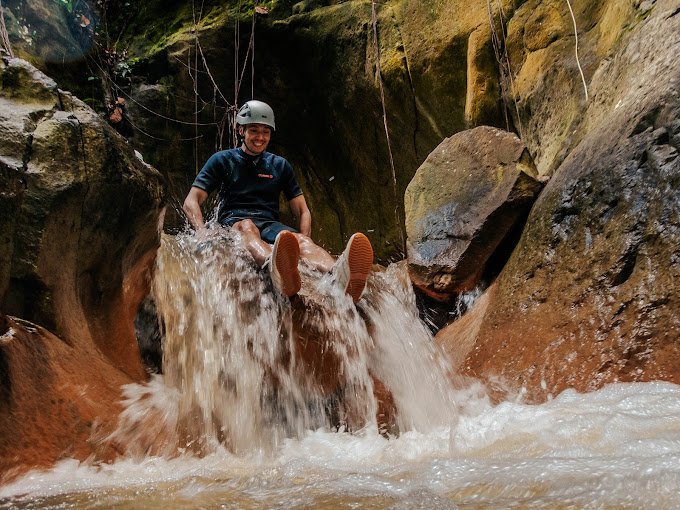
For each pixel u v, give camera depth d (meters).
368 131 9.16
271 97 10.16
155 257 4.31
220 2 10.29
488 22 7.42
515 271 5.03
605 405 3.16
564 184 4.99
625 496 1.76
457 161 6.14
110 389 3.30
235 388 3.96
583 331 4.07
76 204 3.25
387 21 8.67
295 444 3.45
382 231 9.38
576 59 6.28
